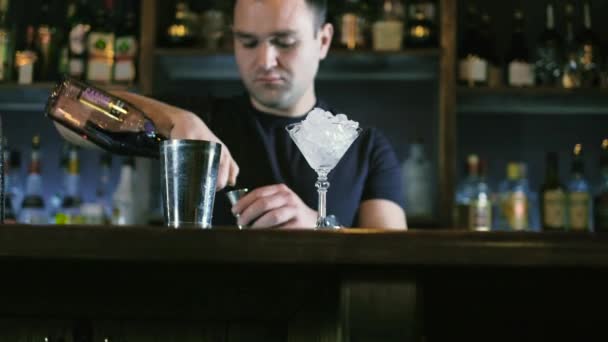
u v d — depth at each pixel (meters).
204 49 2.45
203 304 0.96
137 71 2.53
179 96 2.04
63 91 1.14
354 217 1.88
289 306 0.96
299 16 1.80
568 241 0.78
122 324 0.99
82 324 1.00
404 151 2.72
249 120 1.97
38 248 0.78
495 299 0.90
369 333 0.79
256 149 1.94
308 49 1.84
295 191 1.89
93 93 1.14
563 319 0.90
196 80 2.73
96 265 0.89
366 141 1.96
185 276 0.92
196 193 0.96
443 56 2.44
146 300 0.97
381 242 0.77
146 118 1.16
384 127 2.73
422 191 2.53
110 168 2.73
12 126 2.78
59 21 2.71
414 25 2.57
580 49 2.56
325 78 2.70
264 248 0.77
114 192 2.67
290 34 1.80
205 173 0.96
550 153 2.52
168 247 0.78
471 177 2.60
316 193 1.89
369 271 0.80
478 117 2.75
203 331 0.99
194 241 0.78
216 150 0.97
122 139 1.16
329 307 0.89
